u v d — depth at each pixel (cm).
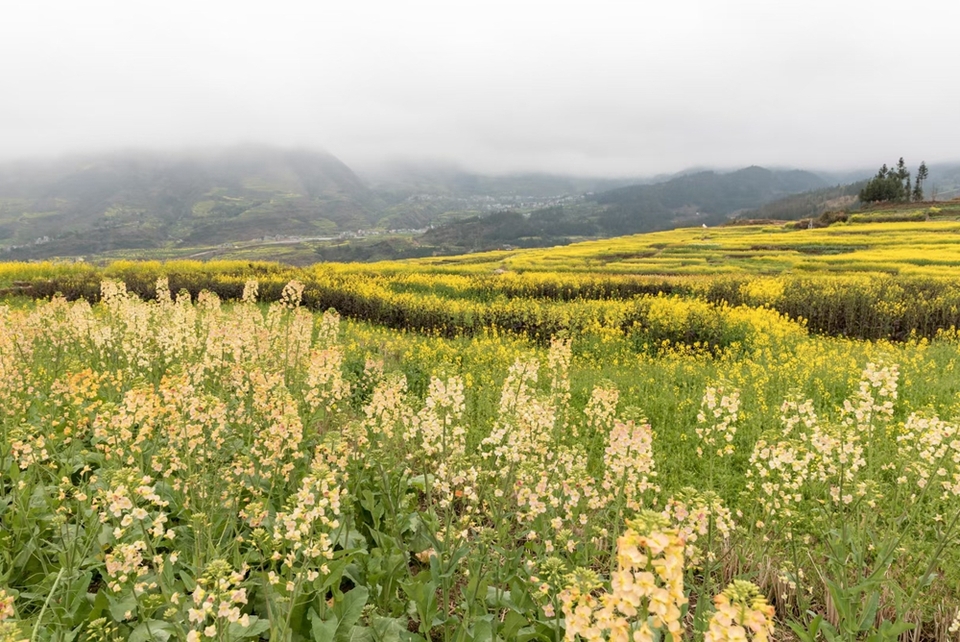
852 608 477
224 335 850
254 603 455
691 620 514
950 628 498
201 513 458
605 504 530
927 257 3925
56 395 748
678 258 4891
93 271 3678
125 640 415
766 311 2161
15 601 461
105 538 504
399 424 661
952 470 620
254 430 675
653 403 1149
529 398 645
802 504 687
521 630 412
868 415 588
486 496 564
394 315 2231
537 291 2872
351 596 437
